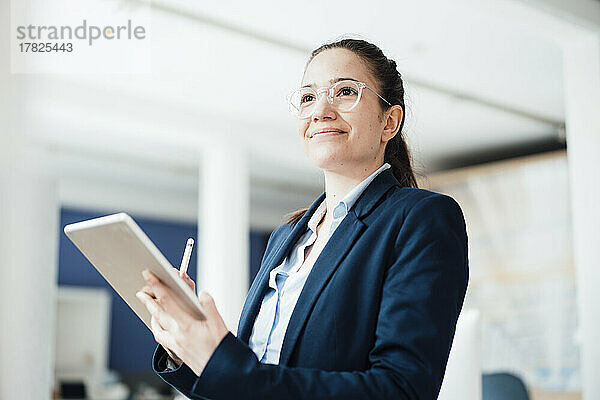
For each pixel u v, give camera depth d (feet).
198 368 4.29
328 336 4.64
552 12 13.04
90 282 30.96
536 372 22.40
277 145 22.39
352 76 5.29
